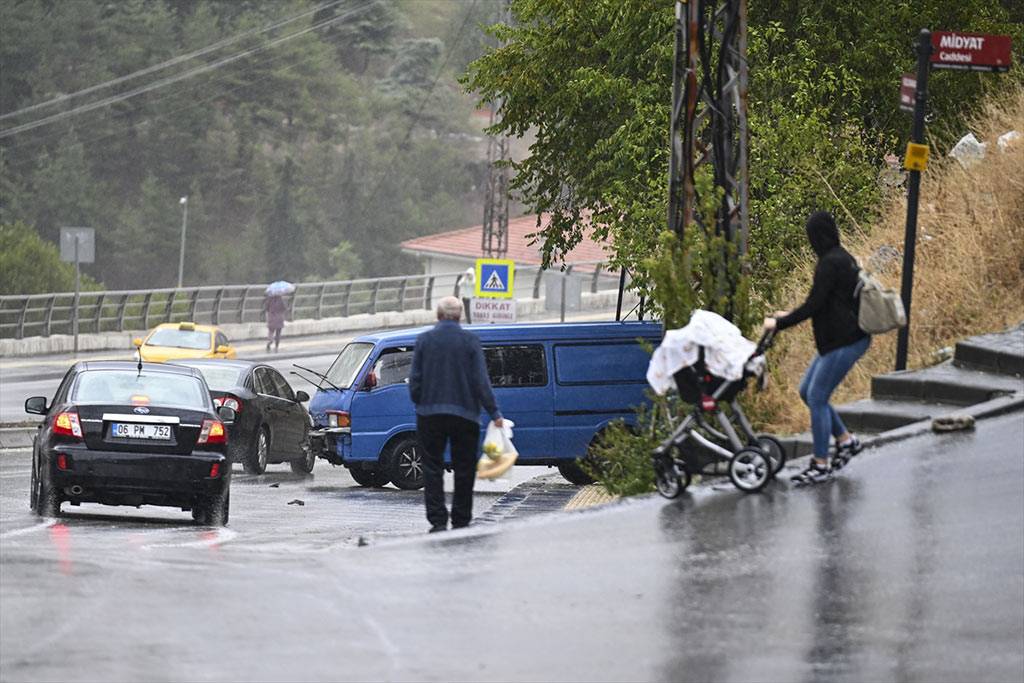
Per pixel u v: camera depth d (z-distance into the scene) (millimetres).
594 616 26312
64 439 48812
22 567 30281
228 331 186625
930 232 53062
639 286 67688
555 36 88500
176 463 49000
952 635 25000
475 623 26031
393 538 34344
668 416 42125
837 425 34219
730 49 46625
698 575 28484
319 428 70875
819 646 24578
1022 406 38656
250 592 28016
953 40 40438
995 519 30828
